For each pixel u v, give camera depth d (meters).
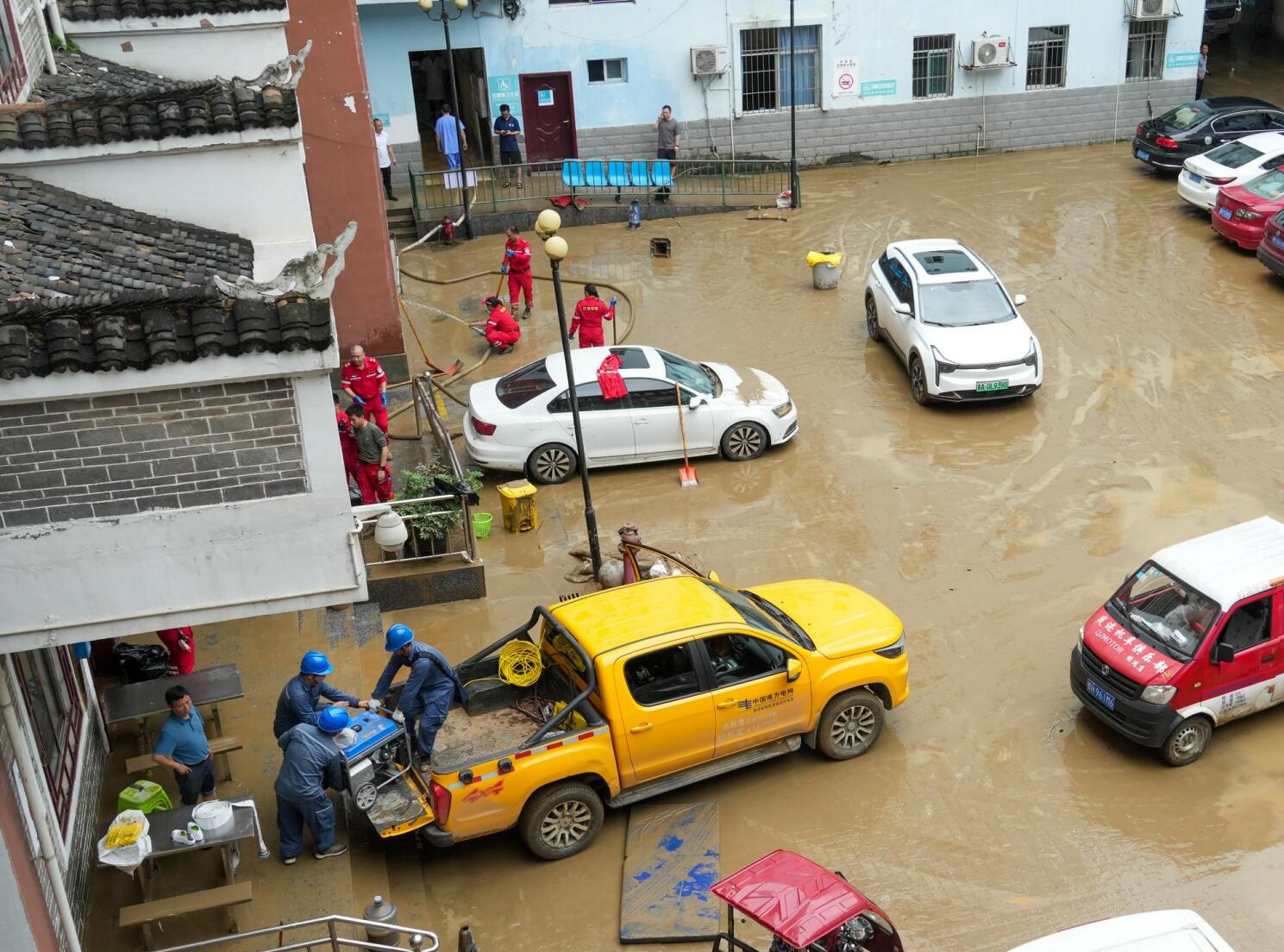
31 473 7.01
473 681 10.16
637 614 9.83
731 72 28.58
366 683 11.11
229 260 9.04
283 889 8.74
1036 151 30.78
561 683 9.93
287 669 11.39
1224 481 14.46
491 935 8.69
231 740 9.73
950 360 16.23
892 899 8.83
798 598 10.99
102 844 8.02
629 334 19.83
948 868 9.12
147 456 7.16
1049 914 8.62
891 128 29.88
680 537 13.96
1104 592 12.50
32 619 7.27
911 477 15.05
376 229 17.73
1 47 10.13
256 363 7.01
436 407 16.42
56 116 9.13
